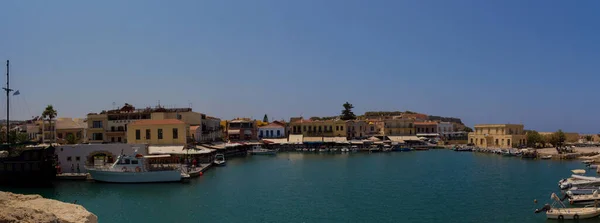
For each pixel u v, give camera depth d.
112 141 109.19
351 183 68.06
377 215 46.12
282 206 50.34
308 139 164.38
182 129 93.56
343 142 159.50
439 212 47.28
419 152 147.25
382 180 71.62
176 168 70.00
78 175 66.56
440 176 76.81
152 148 87.81
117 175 63.81
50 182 62.19
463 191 60.06
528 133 148.88
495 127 154.75
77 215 26.75
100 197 54.16
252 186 64.38
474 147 152.62
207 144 120.31
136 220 43.38
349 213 47.03
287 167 93.62
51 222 22.91
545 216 44.66
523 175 77.31
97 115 110.69
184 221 43.28
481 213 46.56
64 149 69.94
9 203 26.56
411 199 54.44
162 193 57.38
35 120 138.12
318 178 74.12
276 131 171.88
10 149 70.62
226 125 177.62
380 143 164.25
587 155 117.31
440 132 193.25
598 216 42.81
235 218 44.66
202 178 72.62
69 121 121.06
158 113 108.81
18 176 60.34
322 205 51.00
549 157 113.88
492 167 92.12
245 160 113.62
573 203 48.97
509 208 48.72
